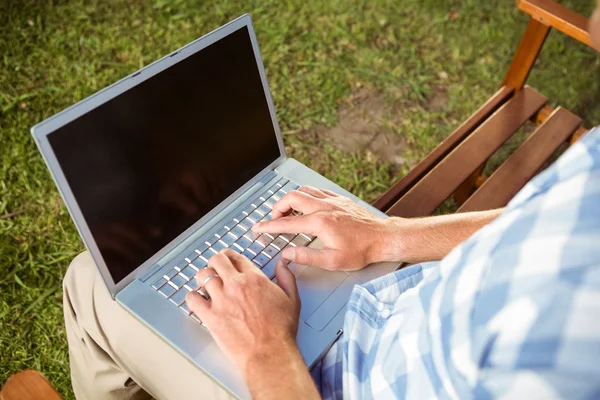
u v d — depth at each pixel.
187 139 1.20
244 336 1.01
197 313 1.06
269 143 1.38
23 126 2.46
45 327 1.93
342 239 1.19
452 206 2.39
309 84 2.80
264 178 1.40
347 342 1.06
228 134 1.28
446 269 0.83
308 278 1.21
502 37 3.15
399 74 2.91
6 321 1.92
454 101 2.84
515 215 0.70
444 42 3.09
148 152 1.13
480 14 3.25
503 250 0.69
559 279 0.61
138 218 1.15
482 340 0.67
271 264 1.23
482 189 1.77
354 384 1.00
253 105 1.31
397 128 2.70
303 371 0.98
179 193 1.21
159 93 1.12
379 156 2.59
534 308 0.62
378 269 1.24
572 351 0.58
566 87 2.96
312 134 2.62
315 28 3.06
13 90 2.58
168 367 1.14
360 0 3.24
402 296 1.03
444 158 1.83
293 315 1.06
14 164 2.33
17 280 2.00
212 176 1.27
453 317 0.75
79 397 1.50
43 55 2.72
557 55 3.09
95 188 1.06
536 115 2.12
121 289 1.16
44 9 2.90
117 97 1.05
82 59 2.74
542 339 0.60
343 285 1.20
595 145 0.66
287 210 1.28
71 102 2.59
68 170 1.01
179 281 1.18
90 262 1.28
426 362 0.83
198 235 1.27
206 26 2.98
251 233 1.28
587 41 1.83
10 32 2.78
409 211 1.65
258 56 1.28
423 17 3.20
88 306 1.24
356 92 2.82
